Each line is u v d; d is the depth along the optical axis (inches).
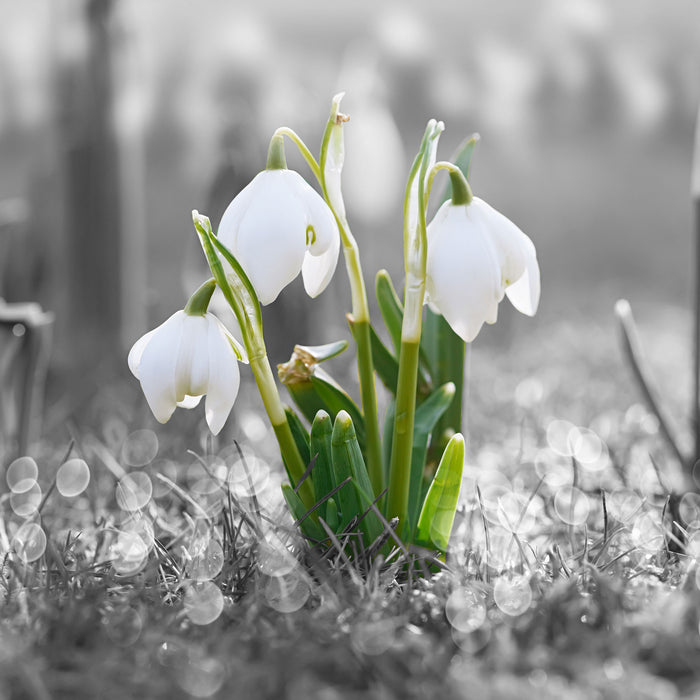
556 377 44.8
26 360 28.6
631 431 32.3
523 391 40.2
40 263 45.9
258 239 23.9
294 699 22.6
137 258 48.7
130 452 31.0
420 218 24.2
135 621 23.7
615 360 49.9
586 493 27.7
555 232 85.5
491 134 80.4
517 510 27.3
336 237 24.2
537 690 22.5
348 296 48.3
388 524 24.7
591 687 22.6
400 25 75.0
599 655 23.1
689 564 24.6
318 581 24.6
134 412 35.0
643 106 80.8
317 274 24.4
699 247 28.1
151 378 24.0
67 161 46.9
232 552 25.0
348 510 24.9
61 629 23.5
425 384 26.0
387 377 26.0
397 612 23.9
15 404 29.7
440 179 27.4
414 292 24.4
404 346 24.7
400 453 24.9
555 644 23.3
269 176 24.1
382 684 22.7
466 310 24.0
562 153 82.6
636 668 22.8
